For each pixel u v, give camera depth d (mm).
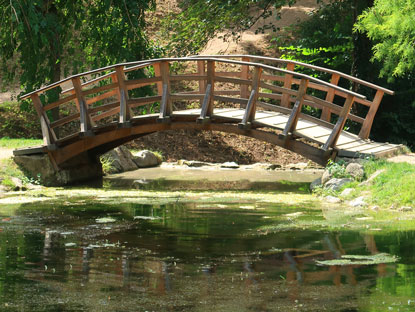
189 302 5938
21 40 18719
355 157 14234
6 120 24781
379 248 8180
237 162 24000
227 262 7520
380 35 18562
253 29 32656
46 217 10922
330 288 6355
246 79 16484
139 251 8148
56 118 20422
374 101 15867
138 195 14172
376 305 5785
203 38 24125
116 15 19750
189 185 16641
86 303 5910
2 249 8266
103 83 21672
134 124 16469
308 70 26375
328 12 27609
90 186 16484
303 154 14750
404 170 12938
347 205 12320
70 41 21703
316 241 8695
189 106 27359
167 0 35188
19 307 5797
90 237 9109
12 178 15672
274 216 11000
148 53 21094
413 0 15867
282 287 6414
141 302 5945
